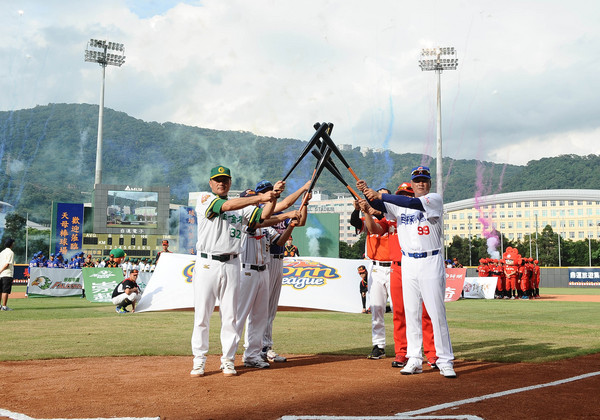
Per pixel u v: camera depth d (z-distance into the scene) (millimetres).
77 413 3998
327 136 6363
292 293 11031
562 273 39938
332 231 43156
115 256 20469
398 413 3961
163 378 5391
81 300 20000
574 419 3795
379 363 6477
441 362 5578
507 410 4035
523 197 91438
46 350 7496
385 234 6816
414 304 5824
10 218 101188
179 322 11578
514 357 6777
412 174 6152
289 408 4121
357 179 6141
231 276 5695
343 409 4086
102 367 6129
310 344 8234
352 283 11188
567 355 6918
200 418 3844
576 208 140875
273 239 6859
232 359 5660
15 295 23531
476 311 15688
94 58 48219
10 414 3971
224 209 5527
